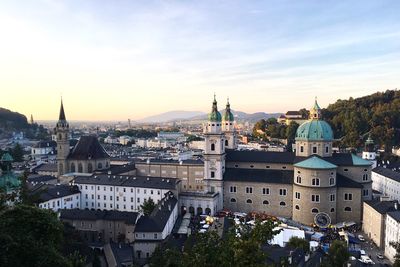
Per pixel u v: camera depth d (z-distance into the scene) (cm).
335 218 16950
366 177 17675
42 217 6391
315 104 19125
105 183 19138
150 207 16425
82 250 12431
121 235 14875
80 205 19375
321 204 16562
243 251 4534
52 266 5819
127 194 18775
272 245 11931
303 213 16812
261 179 18312
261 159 19262
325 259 11456
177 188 18162
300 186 16875
